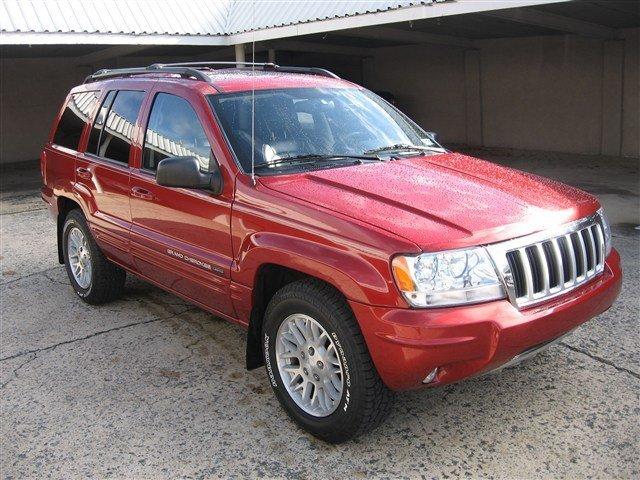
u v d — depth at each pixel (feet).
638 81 45.37
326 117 13.76
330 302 10.14
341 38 54.19
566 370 13.00
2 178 48.62
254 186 11.58
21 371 13.96
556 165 44.21
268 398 12.46
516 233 9.93
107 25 41.22
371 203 10.56
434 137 15.28
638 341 14.16
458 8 32.12
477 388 12.46
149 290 18.88
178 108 13.65
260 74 14.97
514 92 54.13
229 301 12.32
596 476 9.75
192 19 45.11
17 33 37.83
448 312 9.29
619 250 21.52
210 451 10.80
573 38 48.80
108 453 10.83
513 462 10.18
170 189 13.25
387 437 11.00
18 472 10.39
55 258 23.08
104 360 14.34
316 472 10.15
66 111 18.48
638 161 44.42
